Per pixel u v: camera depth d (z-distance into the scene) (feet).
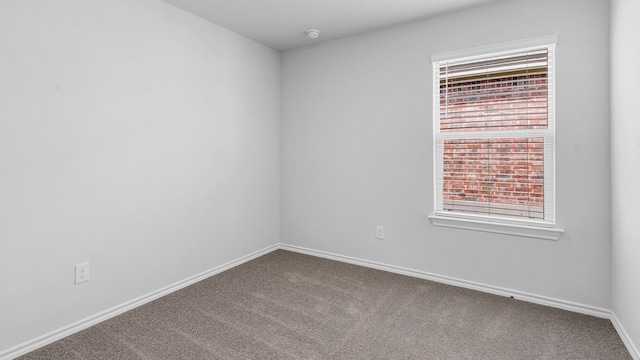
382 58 10.09
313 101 11.53
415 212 9.78
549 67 7.90
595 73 7.36
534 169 8.20
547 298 8.06
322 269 10.48
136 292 7.98
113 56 7.34
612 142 7.04
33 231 6.23
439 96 9.39
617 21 6.60
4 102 5.79
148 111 8.10
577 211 7.65
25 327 6.16
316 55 11.39
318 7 8.66
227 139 10.30
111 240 7.45
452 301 8.25
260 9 8.79
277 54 12.18
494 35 8.39
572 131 7.62
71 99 6.66
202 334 6.74
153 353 6.10
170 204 8.71
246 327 7.02
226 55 10.14
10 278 5.96
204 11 8.93
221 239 10.24
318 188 11.61
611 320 7.27
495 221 8.64
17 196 6.01
